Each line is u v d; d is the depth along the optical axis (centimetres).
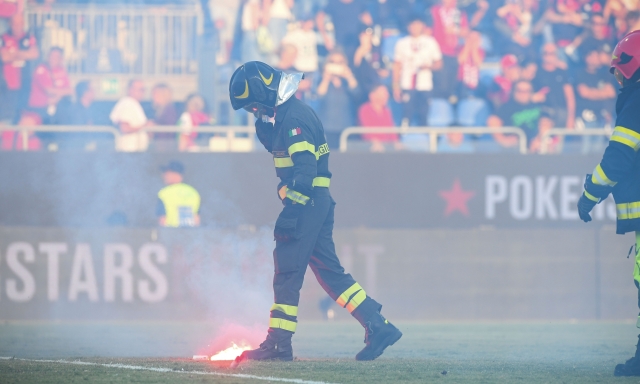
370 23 5053
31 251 4184
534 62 4972
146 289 4228
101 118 4922
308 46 4988
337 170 4331
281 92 2080
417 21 4962
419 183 4356
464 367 1995
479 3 5253
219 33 5125
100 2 5044
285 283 2109
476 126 4934
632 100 1889
